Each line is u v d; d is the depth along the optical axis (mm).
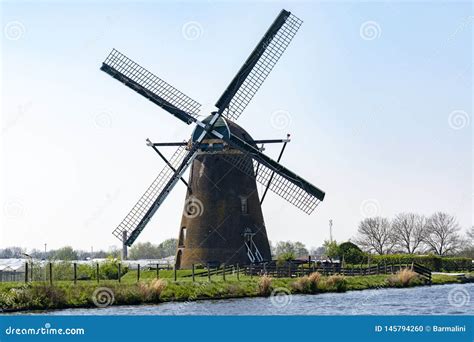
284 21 53031
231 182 55281
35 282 37906
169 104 53719
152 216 54656
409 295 45781
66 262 55844
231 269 53156
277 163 54219
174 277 50281
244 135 55094
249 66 53531
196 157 55562
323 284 48594
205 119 54688
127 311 35312
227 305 38625
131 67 53062
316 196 53969
